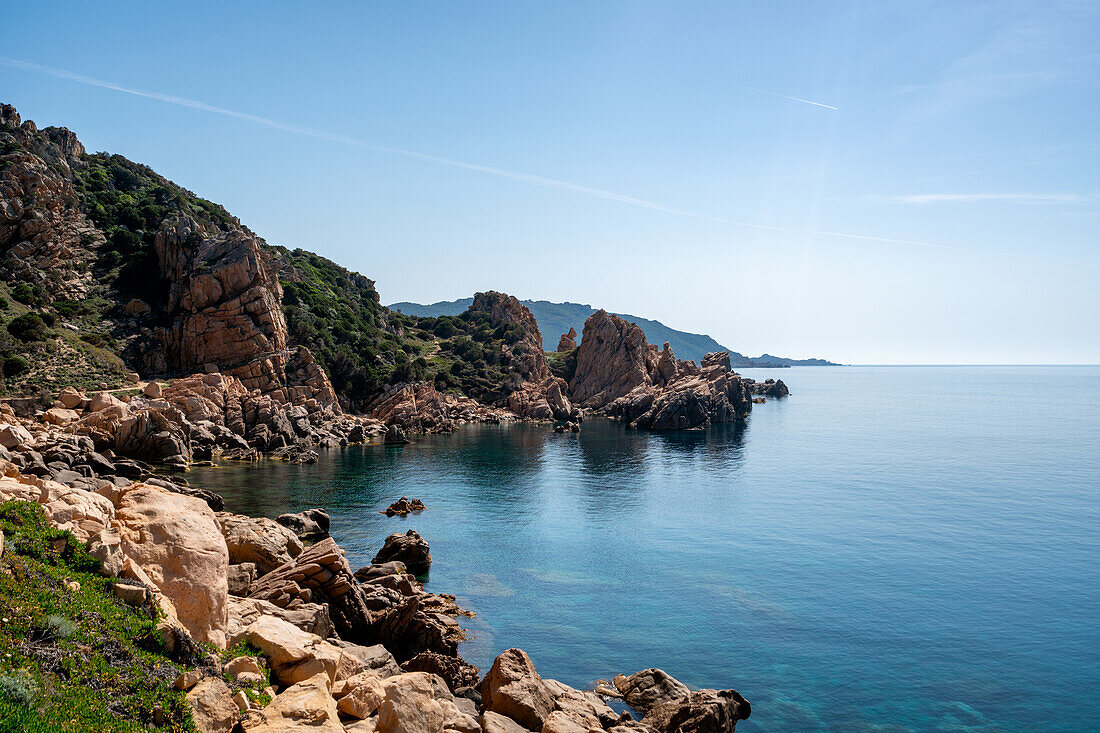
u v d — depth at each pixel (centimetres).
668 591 5606
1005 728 3616
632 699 3772
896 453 13888
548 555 6575
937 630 4869
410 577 5506
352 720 2317
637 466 12075
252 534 4684
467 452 13450
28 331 12069
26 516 2394
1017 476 11169
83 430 9338
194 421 11625
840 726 3606
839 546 6981
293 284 18875
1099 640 4719
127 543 2491
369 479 10144
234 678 2234
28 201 14412
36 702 1585
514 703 3031
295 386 14750
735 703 3647
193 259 15112
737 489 9994
